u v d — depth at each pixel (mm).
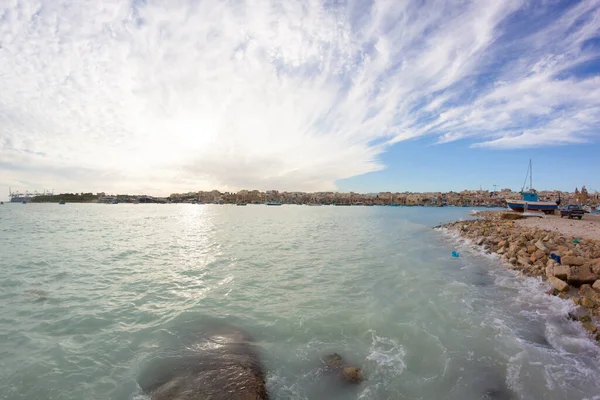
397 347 7484
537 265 13836
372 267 15883
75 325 8719
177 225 44594
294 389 5957
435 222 51406
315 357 7070
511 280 13008
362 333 8234
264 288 12273
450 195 188375
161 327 8594
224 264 16781
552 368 6477
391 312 9609
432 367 6617
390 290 11859
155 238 28656
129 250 21500
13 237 28844
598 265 11047
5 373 6367
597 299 9312
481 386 5949
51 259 18156
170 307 10180
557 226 26609
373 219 60625
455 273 14406
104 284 12852
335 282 13094
